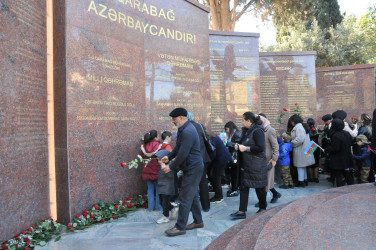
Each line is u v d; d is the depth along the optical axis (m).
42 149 4.31
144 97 5.91
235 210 4.93
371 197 3.11
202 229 4.01
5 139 3.54
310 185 6.82
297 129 6.43
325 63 16.39
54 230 4.06
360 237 1.98
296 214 2.55
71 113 4.42
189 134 3.65
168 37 6.51
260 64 9.55
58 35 4.46
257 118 4.34
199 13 7.34
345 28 16.62
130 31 5.65
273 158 4.88
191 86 6.96
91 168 4.69
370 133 6.24
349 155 5.58
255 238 2.38
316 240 1.94
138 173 5.66
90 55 4.79
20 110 3.82
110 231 4.02
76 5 4.59
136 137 5.66
